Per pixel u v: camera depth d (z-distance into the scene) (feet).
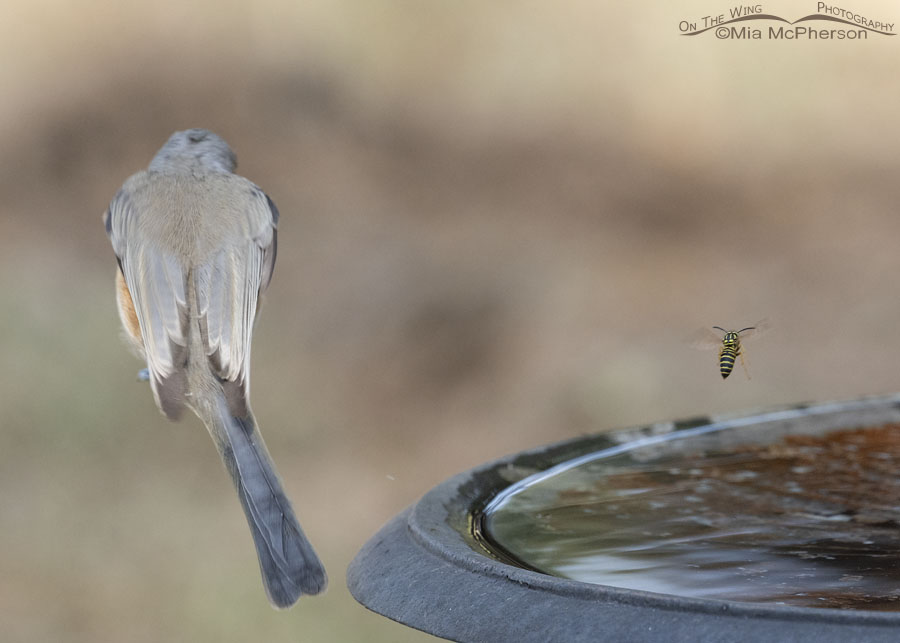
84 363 45.16
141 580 36.47
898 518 13.84
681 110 67.26
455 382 48.11
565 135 66.95
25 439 42.32
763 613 9.62
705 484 15.39
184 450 42.73
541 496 14.88
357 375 47.96
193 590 35.70
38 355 45.21
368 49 70.49
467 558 11.69
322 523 39.29
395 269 54.95
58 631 34.32
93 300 49.75
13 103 70.33
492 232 58.65
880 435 17.88
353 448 44.06
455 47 70.49
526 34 70.18
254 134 68.28
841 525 13.53
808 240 56.80
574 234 58.49
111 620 34.68
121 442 42.75
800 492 14.93
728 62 67.36
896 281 52.44
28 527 38.63
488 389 47.42
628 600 10.23
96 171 67.15
